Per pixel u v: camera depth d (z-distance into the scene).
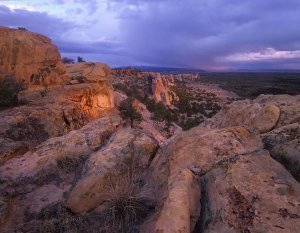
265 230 3.35
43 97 23.84
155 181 5.19
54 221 4.84
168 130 38.47
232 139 5.33
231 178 4.25
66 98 25.44
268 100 7.18
